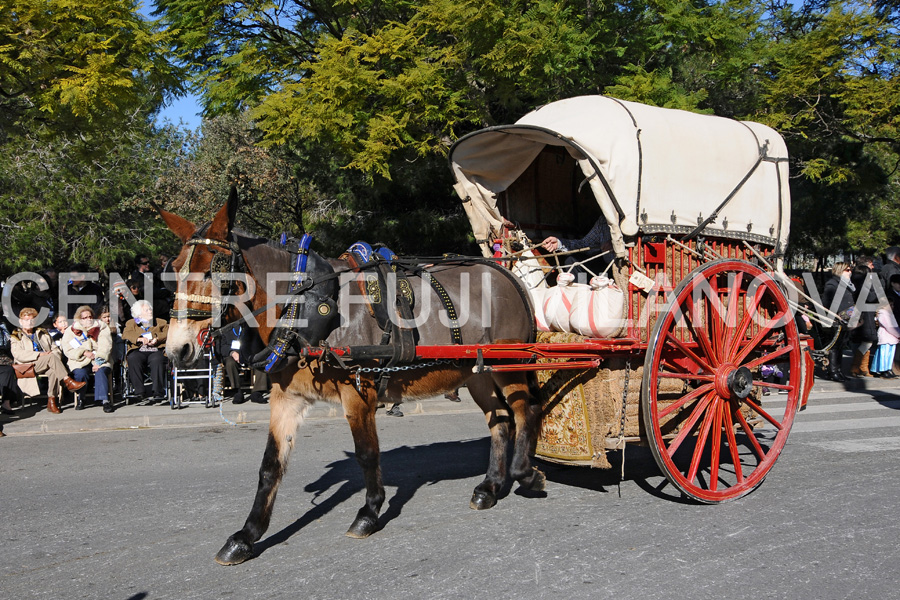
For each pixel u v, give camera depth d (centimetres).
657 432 489
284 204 2078
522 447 525
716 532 457
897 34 1231
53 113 1045
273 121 1091
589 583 379
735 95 1420
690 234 523
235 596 373
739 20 1234
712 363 527
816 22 1435
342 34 1178
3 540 466
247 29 1291
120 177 1930
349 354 431
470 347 469
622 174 495
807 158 1539
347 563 414
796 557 414
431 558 418
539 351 479
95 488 595
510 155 586
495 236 601
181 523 497
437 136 1145
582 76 1147
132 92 1082
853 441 742
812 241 2238
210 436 823
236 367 984
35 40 980
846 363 1477
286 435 450
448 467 650
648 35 1198
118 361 1023
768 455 557
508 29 1017
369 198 1561
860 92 1205
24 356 931
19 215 1727
